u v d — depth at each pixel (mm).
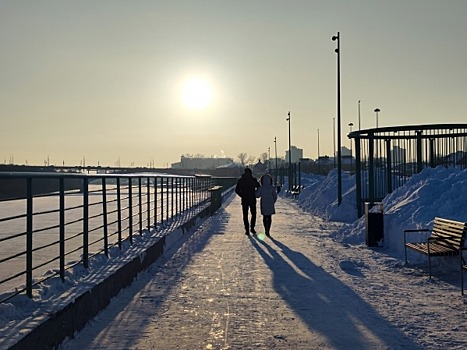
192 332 6922
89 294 7234
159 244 12875
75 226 24297
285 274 10984
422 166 25109
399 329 7012
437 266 11469
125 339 6598
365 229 15922
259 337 6719
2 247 17328
